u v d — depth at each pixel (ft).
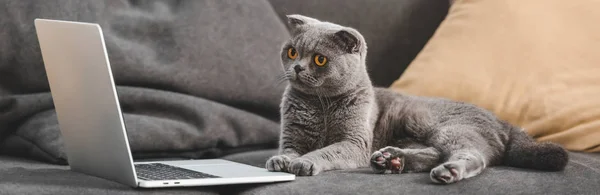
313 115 6.32
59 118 5.79
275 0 8.04
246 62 7.39
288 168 5.62
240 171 5.60
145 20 7.20
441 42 7.79
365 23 8.14
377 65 8.14
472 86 7.39
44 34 5.54
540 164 5.77
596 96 7.17
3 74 6.77
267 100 7.48
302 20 6.21
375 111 6.47
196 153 6.98
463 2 8.02
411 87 7.57
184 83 7.11
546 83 7.27
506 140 6.19
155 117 6.89
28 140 6.61
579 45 7.41
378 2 8.21
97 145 5.34
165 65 7.07
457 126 6.11
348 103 6.25
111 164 5.24
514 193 5.24
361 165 6.15
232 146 7.16
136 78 6.97
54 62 5.53
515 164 5.99
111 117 5.03
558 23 7.53
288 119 6.40
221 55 7.31
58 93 5.64
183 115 6.98
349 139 6.19
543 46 7.41
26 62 6.74
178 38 7.20
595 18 7.52
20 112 6.69
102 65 4.96
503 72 7.39
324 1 8.08
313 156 5.81
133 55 6.95
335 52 6.01
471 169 5.47
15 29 6.72
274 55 7.57
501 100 7.30
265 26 7.61
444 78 7.48
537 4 7.66
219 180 5.16
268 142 7.42
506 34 7.54
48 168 6.10
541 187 5.36
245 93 7.38
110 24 7.07
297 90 6.36
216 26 7.38
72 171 5.92
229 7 7.52
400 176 5.55
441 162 5.84
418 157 5.74
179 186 5.16
